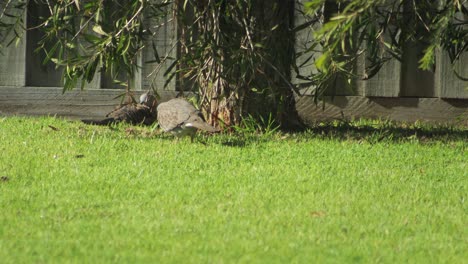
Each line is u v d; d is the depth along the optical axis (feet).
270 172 38.40
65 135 47.39
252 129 49.73
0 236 27.91
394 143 46.98
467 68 55.93
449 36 45.96
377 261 25.94
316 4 30.68
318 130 52.08
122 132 49.60
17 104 55.98
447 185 36.86
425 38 49.01
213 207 31.99
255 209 31.76
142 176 36.94
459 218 31.35
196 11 46.73
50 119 53.72
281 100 49.06
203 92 48.83
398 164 41.06
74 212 30.96
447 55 55.83
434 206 33.14
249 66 44.68
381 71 56.08
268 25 48.03
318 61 30.04
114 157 40.83
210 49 45.37
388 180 37.42
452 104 56.29
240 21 46.65
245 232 28.66
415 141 47.52
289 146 44.83
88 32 54.95
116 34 42.93
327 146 45.16
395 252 27.07
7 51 55.77
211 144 44.91
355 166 40.27
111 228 28.91
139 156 41.14
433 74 56.29
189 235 28.27
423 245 27.86
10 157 40.19
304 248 27.02
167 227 29.14
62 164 39.06
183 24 45.57
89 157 40.78
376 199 33.88
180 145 44.29
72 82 44.73
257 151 43.16
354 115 56.49
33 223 29.50
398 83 56.13
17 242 27.27
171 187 35.12
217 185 35.55
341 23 30.25
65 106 56.13
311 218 30.73
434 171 39.65
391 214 31.60
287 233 28.78
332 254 26.50
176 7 45.29
